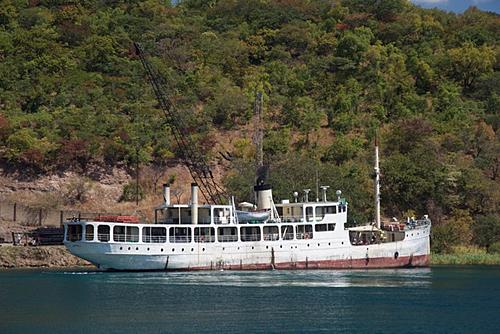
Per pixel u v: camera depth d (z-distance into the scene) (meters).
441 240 152.12
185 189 169.38
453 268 126.81
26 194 162.25
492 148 183.62
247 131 187.62
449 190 168.12
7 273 116.00
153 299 84.44
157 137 177.62
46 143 169.00
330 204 120.38
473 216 165.00
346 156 179.00
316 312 75.75
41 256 133.00
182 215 116.44
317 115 193.88
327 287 95.00
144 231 110.25
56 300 83.62
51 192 163.50
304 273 112.12
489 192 166.50
